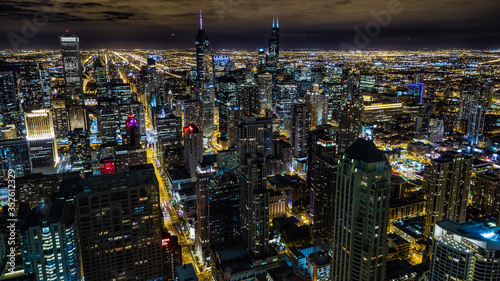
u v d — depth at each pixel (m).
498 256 131.25
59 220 181.75
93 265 182.12
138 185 185.00
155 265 196.25
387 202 145.75
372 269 149.75
